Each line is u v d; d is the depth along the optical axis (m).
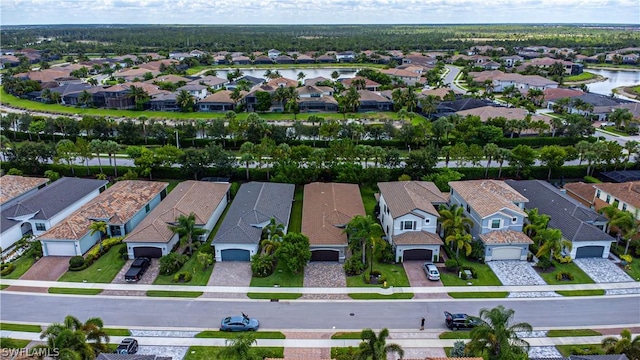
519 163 83.00
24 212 63.34
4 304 48.75
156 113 137.62
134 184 73.44
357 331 44.66
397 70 195.00
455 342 42.56
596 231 58.59
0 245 59.69
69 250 58.50
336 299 49.88
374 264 57.06
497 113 117.62
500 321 37.12
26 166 83.50
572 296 50.56
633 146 85.94
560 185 82.69
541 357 41.03
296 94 136.38
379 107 140.00
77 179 76.19
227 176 81.44
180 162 80.44
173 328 45.03
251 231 58.72
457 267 55.47
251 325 44.50
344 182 77.81
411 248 57.25
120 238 62.09
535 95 150.00
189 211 62.78
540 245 58.91
